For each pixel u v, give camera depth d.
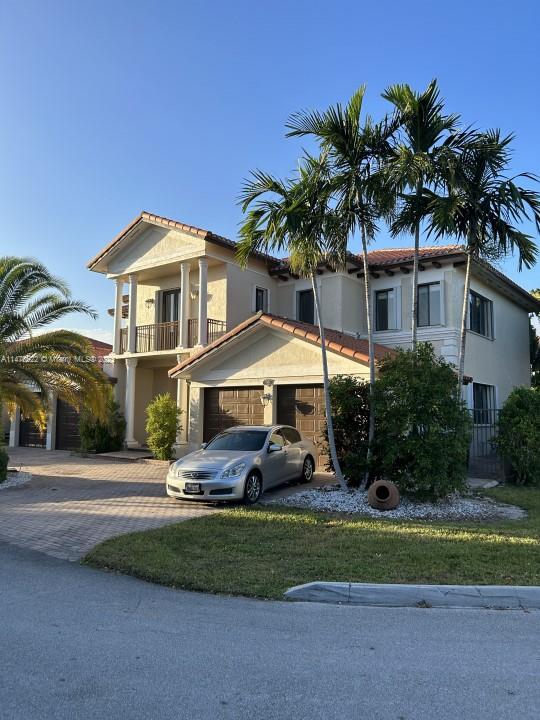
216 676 4.09
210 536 8.42
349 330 20.28
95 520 9.64
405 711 3.61
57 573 6.79
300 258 11.48
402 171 10.16
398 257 20.16
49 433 23.91
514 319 23.89
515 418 13.84
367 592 5.98
